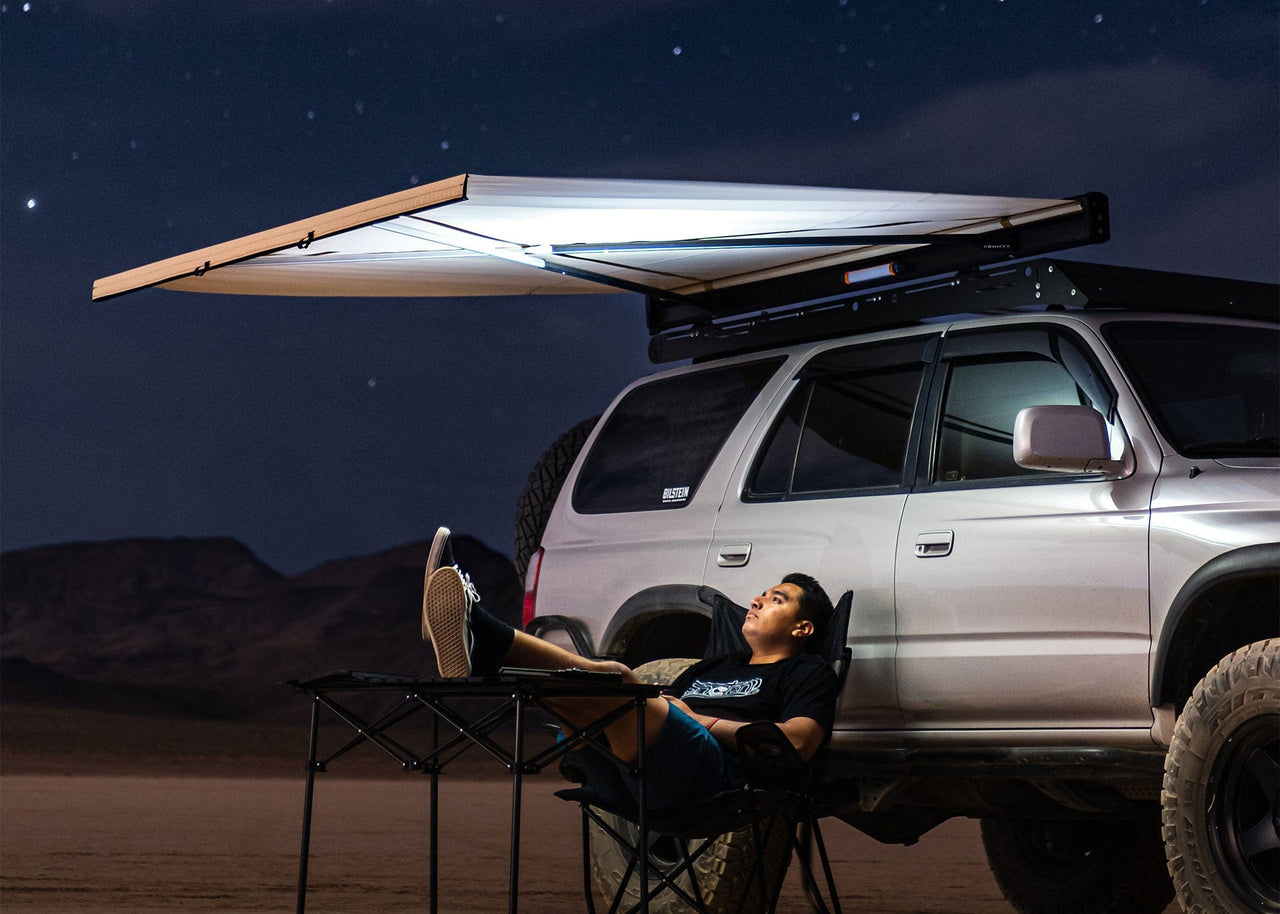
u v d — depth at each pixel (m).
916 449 5.47
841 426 5.77
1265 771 4.38
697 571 5.93
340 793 23.28
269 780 30.97
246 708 85.88
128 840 11.98
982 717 5.08
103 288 6.02
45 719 46.06
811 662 5.20
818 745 5.07
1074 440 4.78
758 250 6.05
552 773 33.91
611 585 6.22
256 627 117.44
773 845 5.63
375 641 110.38
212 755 41.84
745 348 6.43
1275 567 4.41
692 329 6.68
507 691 4.29
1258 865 4.41
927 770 5.19
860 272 6.09
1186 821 4.48
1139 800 5.43
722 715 5.22
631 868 4.88
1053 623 4.90
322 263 6.14
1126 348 5.17
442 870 9.95
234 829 13.73
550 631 6.43
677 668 5.76
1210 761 4.45
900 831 6.20
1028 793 5.70
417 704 4.42
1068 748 4.90
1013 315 5.43
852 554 5.45
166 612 122.88
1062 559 4.91
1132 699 4.74
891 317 5.86
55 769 33.06
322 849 11.56
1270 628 4.89
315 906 7.77
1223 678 4.43
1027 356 5.32
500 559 105.94
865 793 5.47
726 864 5.55
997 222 5.61
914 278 5.95
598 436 6.71
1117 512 4.83
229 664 111.56
